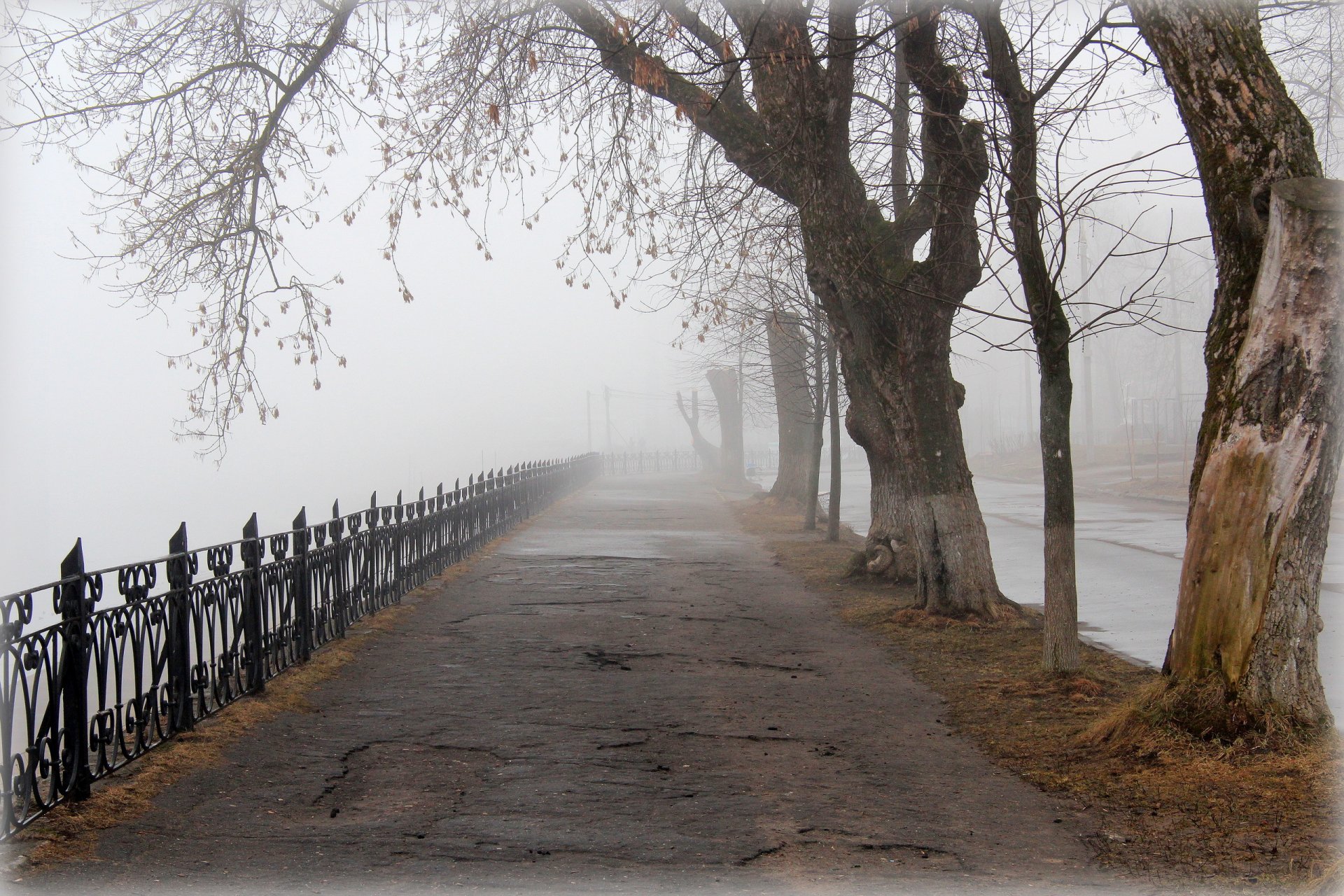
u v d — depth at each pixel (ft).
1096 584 50.47
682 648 34.22
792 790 19.51
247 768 20.25
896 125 41.42
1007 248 27.76
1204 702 20.63
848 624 39.37
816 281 40.52
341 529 36.22
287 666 29.04
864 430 50.26
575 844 16.40
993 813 18.16
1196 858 15.62
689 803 18.62
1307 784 18.17
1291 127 20.44
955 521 39.17
